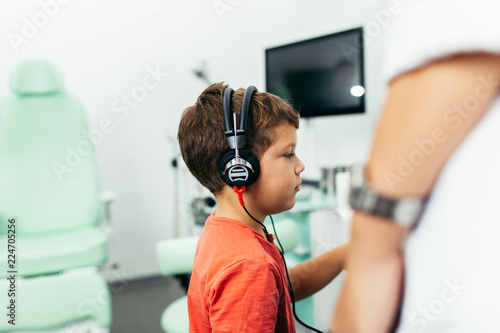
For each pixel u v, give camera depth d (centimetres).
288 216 138
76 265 156
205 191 192
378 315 31
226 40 242
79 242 168
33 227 192
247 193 52
